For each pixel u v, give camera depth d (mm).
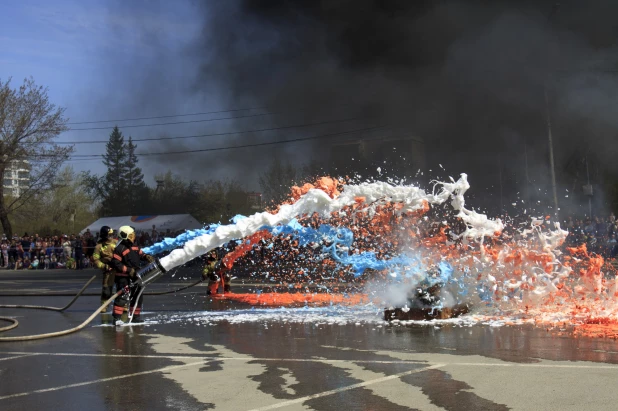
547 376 5805
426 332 8633
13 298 16500
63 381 6039
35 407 5094
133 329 9727
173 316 11414
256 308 12547
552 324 9094
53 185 48750
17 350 7867
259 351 7461
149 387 5715
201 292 17328
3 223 47312
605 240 24125
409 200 10375
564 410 4715
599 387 5371
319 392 5398
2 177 46812
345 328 9234
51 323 10875
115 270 10438
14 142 45938
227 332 9148
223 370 6406
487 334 8328
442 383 5617
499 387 5430
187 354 7375
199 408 4969
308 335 8641
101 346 8094
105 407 5059
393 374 6027
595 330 8484
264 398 5234
